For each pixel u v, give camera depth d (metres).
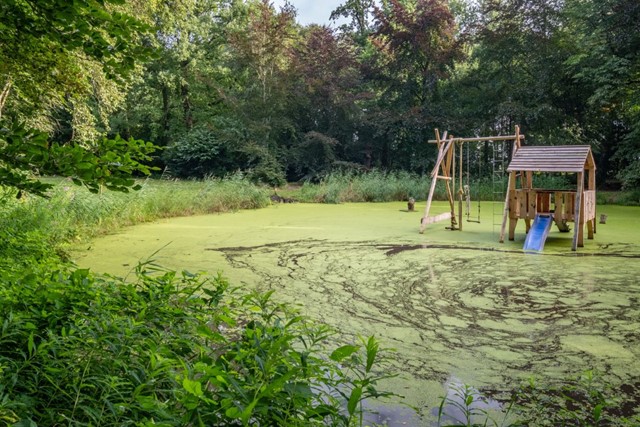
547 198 8.54
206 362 1.43
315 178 23.39
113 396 1.46
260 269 6.06
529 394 2.71
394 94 25.12
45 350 1.53
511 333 3.80
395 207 15.42
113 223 9.47
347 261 6.71
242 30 24.08
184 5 13.84
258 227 10.10
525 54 20.95
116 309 2.01
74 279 2.02
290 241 8.35
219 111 27.67
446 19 23.02
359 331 3.77
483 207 15.87
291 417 1.21
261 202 14.88
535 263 6.66
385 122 23.05
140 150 1.59
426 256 7.14
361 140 25.17
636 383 2.87
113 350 1.66
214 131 23.06
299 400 1.20
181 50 23.53
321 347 3.24
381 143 24.88
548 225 8.16
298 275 5.78
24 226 5.75
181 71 25.47
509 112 20.06
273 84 22.84
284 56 23.42
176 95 27.55
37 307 1.89
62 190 8.12
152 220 11.09
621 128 20.27
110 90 10.23
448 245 8.12
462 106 23.72
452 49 23.09
